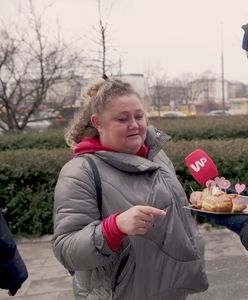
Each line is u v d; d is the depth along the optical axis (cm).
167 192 183
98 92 185
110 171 180
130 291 181
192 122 1273
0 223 193
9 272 194
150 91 3703
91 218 174
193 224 196
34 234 532
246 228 176
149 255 178
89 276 183
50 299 363
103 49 1344
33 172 531
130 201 177
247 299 342
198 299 343
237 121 1241
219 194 188
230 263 417
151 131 195
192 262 185
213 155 552
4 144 986
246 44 202
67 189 175
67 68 1307
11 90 1293
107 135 182
